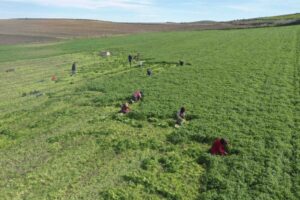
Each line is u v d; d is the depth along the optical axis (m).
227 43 87.94
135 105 43.34
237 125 35.03
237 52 73.19
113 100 46.16
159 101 43.62
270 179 25.83
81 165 29.81
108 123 38.53
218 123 35.69
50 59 89.12
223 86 48.09
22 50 109.38
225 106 40.16
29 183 27.36
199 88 47.94
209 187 25.86
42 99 51.69
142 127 36.88
